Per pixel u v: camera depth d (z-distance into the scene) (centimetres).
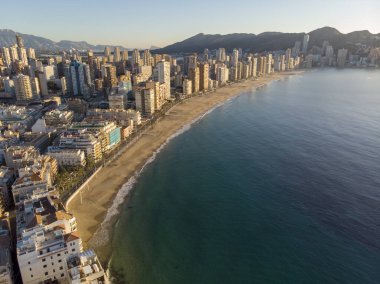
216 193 16675
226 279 11062
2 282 9800
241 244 12725
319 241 12656
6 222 12838
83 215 14862
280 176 18188
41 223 11375
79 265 9100
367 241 12519
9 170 17200
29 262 10200
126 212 15138
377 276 10869
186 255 12256
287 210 14825
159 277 11219
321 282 10756
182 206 15575
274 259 11856
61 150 19612
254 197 16112
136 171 19612
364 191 16088
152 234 13525
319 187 16712
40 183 14875
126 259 12088
